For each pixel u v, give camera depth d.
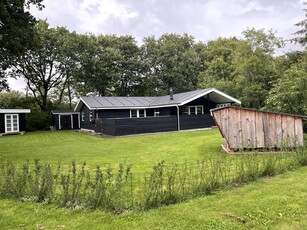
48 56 29.69
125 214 3.69
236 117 8.59
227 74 30.98
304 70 11.08
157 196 4.01
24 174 4.82
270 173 5.46
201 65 38.97
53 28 29.56
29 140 17.00
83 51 30.19
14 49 12.38
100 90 33.31
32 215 3.77
